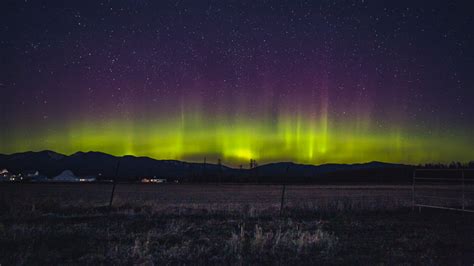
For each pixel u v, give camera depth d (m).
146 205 26.53
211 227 17.25
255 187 90.44
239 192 64.31
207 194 56.38
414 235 15.73
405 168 123.75
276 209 24.64
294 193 58.16
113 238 14.38
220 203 33.84
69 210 23.38
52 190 66.88
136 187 91.06
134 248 11.81
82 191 65.56
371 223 19.03
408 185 93.81
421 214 22.66
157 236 14.70
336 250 12.79
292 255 12.05
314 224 18.45
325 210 24.12
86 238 14.26
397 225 18.36
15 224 16.38
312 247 13.04
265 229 16.91
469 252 12.68
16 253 11.64
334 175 136.75
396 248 13.21
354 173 134.88
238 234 15.44
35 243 13.33
